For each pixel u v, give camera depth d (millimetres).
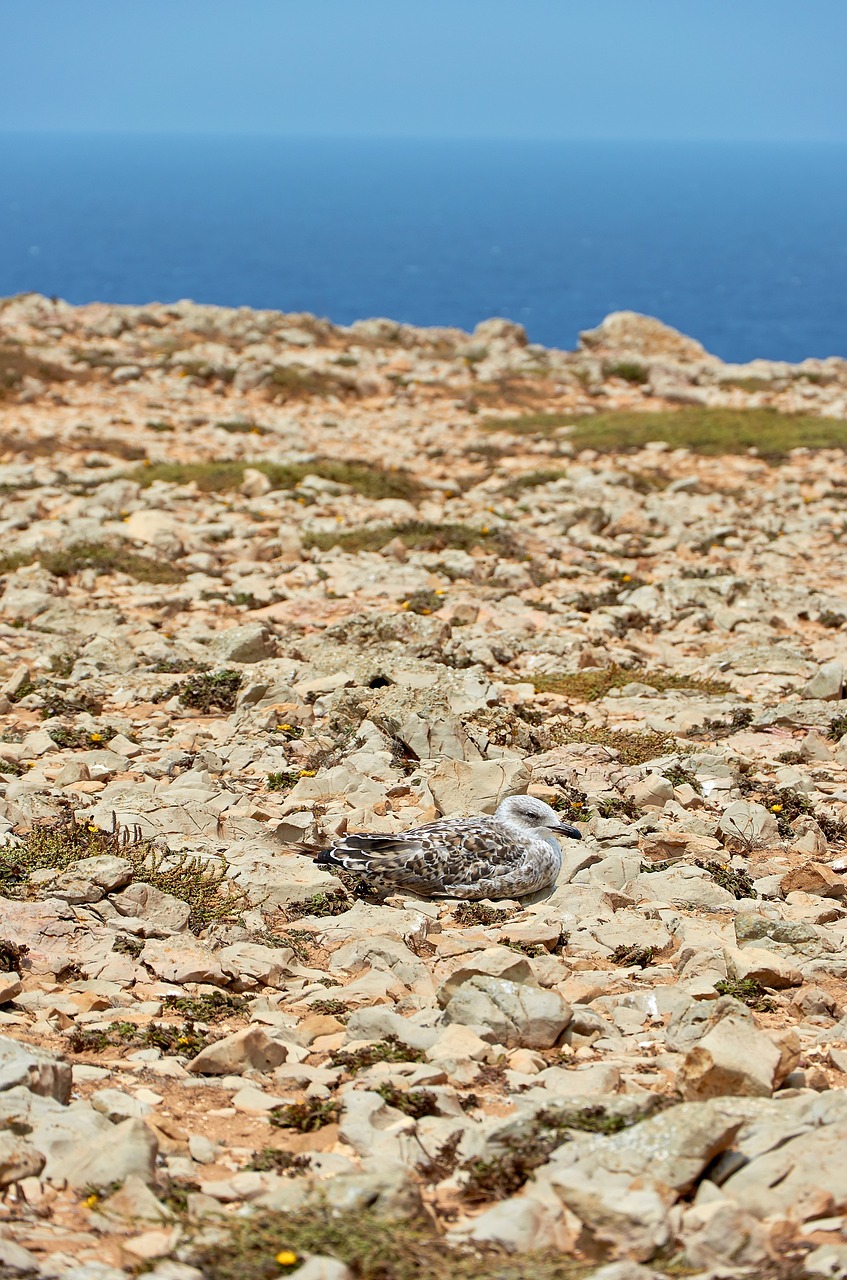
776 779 11992
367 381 38250
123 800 10336
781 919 8742
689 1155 5047
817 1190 4906
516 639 16625
